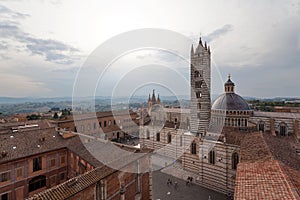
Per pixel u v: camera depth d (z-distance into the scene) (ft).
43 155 112.47
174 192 135.74
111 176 77.77
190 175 159.84
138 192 95.66
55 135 132.36
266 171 56.49
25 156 103.14
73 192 61.16
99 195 72.54
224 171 134.92
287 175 52.29
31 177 106.63
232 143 131.44
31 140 117.50
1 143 105.40
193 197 129.59
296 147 126.11
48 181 114.21
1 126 186.19
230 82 175.22
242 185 49.93
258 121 171.42
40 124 203.62
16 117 289.53
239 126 160.15
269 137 117.80
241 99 169.78
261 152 80.23
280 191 43.01
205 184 144.97
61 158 121.19
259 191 44.60
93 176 71.10
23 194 102.83
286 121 160.35
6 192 96.32
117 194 80.53
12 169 99.09
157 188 141.18
